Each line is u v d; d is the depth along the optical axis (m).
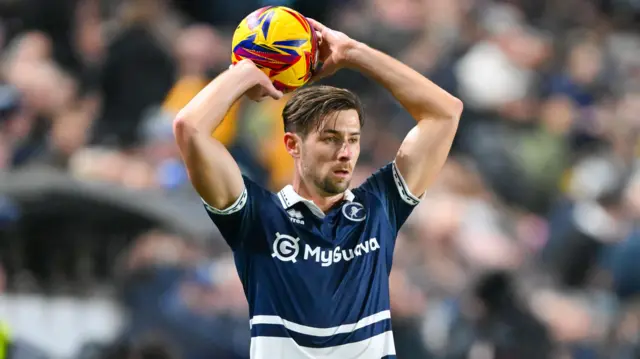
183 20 56.72
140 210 37.41
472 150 51.22
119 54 49.19
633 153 51.47
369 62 19.27
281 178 46.81
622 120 53.28
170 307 35.59
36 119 44.69
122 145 47.19
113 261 37.12
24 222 36.59
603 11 66.25
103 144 46.75
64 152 43.66
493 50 55.16
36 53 47.53
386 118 49.44
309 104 18.34
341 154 18.22
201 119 17.92
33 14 53.22
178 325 35.34
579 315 40.81
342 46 19.28
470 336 36.50
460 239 42.25
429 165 19.20
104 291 36.81
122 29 49.59
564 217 45.03
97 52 52.81
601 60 59.59
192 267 36.59
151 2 50.19
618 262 41.81
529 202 50.25
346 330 18.06
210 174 17.97
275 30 18.45
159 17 51.59
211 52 50.97
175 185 41.78
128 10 50.19
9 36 52.94
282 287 18.11
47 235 36.84
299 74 18.66
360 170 45.91
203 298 36.06
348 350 18.05
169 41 50.38
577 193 48.41
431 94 19.28
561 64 57.41
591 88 57.16
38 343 34.78
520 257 43.78
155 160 43.28
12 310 35.53
